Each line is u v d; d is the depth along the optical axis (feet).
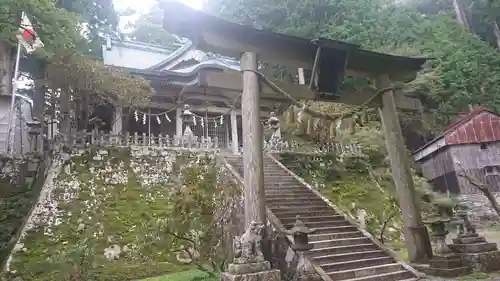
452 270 29.76
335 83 33.83
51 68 53.06
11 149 59.11
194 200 38.27
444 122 86.74
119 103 65.92
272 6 91.97
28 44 50.34
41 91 60.34
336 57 33.47
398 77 40.37
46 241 38.27
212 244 35.76
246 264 25.43
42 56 52.47
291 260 29.50
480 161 71.92
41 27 41.47
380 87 38.96
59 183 44.75
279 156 63.87
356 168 67.00
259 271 25.49
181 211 37.47
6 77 61.98
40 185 47.21
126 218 44.14
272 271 25.85
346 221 40.40
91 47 64.13
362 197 60.90
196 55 91.09
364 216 56.08
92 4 63.87
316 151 68.03
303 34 88.02
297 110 34.68
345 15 90.48
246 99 30.89
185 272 37.17
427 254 33.78
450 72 86.63
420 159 82.38
